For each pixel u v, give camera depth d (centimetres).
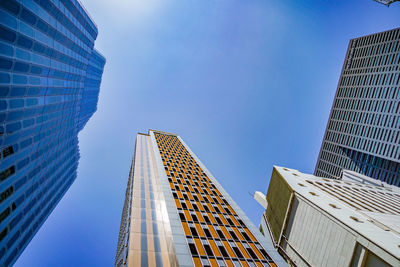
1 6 2625
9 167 3409
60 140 6022
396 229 3444
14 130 3372
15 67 3050
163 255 3158
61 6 4062
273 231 5416
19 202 3962
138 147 8275
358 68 10688
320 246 3744
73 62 5269
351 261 3111
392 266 2627
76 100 6256
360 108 10144
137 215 3834
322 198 4541
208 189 5906
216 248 3578
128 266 2811
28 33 3181
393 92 8794
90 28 5928
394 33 9338
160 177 5731
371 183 7750
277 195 5825
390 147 8462
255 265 3447
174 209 4341
